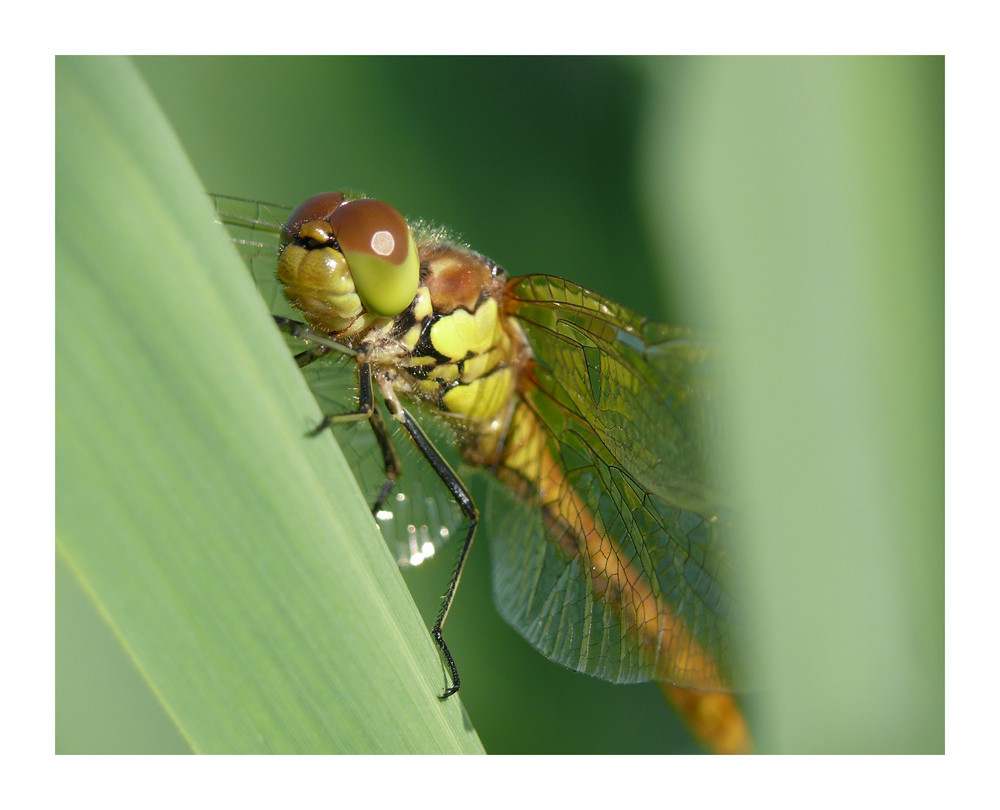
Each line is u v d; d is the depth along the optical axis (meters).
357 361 0.17
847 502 0.17
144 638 0.16
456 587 0.17
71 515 0.15
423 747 0.16
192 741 0.16
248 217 0.17
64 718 0.17
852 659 0.17
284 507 0.16
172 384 0.16
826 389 0.17
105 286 0.15
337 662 0.16
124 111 0.15
